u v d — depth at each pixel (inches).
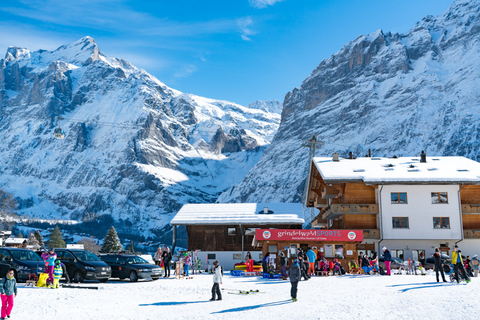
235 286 1154.0
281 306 774.5
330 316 657.6
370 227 2251.5
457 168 2319.1
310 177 2674.7
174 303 850.1
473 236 2169.0
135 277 1304.1
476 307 687.7
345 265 1664.6
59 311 727.1
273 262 1616.6
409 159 2539.4
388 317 641.6
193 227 2559.1
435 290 924.0
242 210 2672.2
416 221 2185.0
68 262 1226.0
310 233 1692.9
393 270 1786.4
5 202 4020.7
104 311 740.7
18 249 1163.3
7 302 667.4
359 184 2279.8
